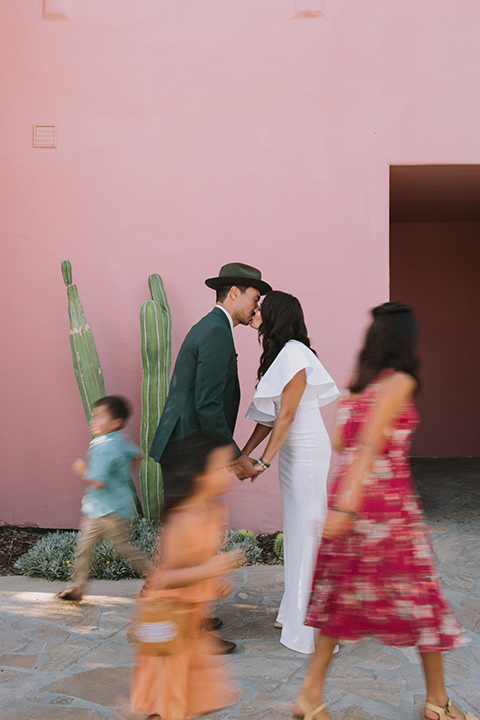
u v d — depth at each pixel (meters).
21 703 2.82
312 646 3.29
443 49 5.30
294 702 2.77
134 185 5.39
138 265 5.40
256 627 3.62
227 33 5.36
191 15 5.37
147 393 4.99
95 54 5.41
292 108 5.34
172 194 5.38
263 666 3.15
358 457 2.45
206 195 5.38
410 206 7.42
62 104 5.42
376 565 2.45
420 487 6.92
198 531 2.14
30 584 4.34
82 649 3.35
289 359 3.29
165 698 2.15
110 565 4.45
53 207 5.41
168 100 5.38
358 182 5.32
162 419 3.50
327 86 5.32
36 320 5.43
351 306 5.30
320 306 5.32
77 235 5.41
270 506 5.29
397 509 2.48
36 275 5.43
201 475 2.14
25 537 5.26
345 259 5.31
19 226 5.42
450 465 8.06
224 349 3.40
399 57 5.31
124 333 5.40
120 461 3.84
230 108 5.36
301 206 5.33
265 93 5.34
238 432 5.34
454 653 3.28
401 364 2.49
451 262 8.59
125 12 5.39
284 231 5.34
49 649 3.35
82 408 5.39
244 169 5.36
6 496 5.45
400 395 2.45
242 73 5.35
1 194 5.44
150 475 4.97
